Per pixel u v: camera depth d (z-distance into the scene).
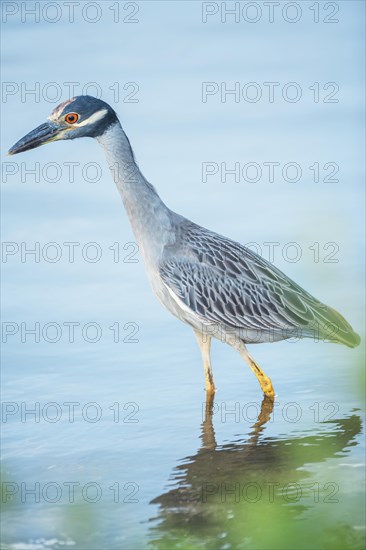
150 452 12.89
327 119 24.41
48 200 21.19
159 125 24.33
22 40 28.61
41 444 13.15
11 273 18.55
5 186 21.78
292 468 12.27
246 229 19.39
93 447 13.02
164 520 11.10
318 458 12.54
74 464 12.57
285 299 14.80
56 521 11.05
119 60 27.66
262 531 7.70
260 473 12.23
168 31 29.69
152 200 14.88
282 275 15.05
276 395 14.54
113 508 11.40
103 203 21.05
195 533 10.76
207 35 29.52
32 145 15.03
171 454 12.81
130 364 15.57
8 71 26.69
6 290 17.97
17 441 13.23
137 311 17.30
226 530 10.83
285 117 24.64
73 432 13.48
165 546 10.53
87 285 18.17
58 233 19.80
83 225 20.11
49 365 15.52
